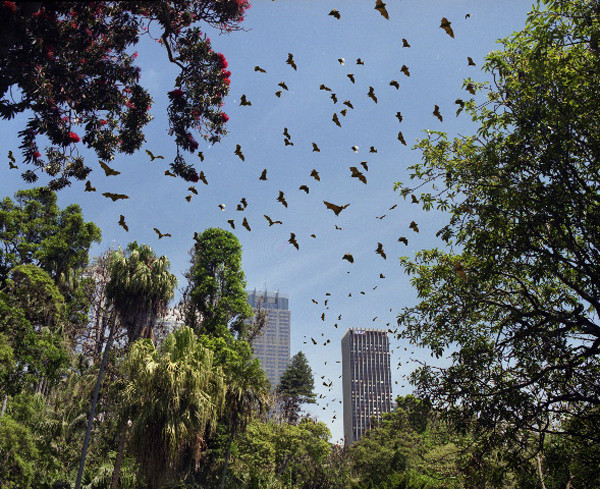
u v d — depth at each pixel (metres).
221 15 8.78
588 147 8.34
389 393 147.12
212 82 9.22
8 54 7.12
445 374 9.39
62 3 7.31
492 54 9.26
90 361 33.88
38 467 24.86
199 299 39.41
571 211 8.20
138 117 9.51
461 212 9.55
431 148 10.16
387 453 40.22
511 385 8.72
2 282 27.09
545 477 10.06
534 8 8.44
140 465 18.80
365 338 153.12
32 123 8.20
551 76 8.38
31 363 22.33
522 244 8.48
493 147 9.04
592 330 8.18
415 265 10.66
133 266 30.48
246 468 31.95
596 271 8.09
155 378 19.36
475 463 9.37
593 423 8.45
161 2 8.23
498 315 10.03
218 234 42.09
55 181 10.05
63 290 35.69
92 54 8.58
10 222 34.59
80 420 28.72
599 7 7.80
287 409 57.12
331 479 47.50
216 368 23.28
